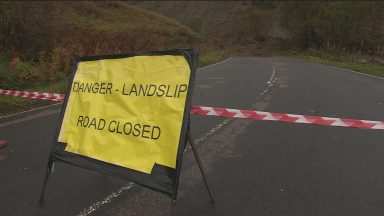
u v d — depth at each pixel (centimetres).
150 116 377
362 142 630
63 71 1491
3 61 1365
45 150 611
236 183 466
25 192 449
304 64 2811
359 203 408
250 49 5503
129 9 5141
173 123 359
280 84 1444
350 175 487
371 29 4297
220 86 1377
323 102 1029
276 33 6756
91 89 432
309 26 5394
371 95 1150
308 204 407
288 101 1047
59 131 440
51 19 1652
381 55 3056
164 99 372
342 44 4641
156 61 390
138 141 378
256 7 8181
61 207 411
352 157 555
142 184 362
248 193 436
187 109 354
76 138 422
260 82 1515
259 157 561
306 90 1273
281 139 652
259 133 690
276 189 446
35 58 1533
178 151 348
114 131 398
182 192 442
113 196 435
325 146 610
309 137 662
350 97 1112
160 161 359
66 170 515
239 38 6669
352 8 4538
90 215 393
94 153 402
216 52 4009
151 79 388
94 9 4441
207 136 676
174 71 375
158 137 366
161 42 3147
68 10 4016
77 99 440
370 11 4441
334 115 853
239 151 590
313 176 484
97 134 408
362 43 3906
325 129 712
